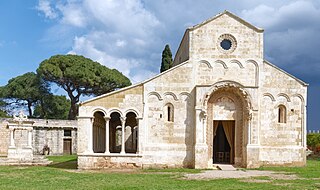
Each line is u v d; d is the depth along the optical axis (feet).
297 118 129.49
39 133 237.66
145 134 125.59
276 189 75.72
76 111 272.92
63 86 268.21
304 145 128.88
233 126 132.36
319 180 91.35
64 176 101.19
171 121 126.72
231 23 130.82
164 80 127.95
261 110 127.85
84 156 123.65
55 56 267.80
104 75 263.90
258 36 130.72
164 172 112.68
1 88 302.04
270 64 129.80
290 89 129.90
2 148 215.31
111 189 76.13
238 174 106.22
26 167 135.95
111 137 179.63
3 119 217.36
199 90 125.49
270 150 126.82
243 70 129.29
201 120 124.57
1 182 88.58
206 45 129.90
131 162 124.36
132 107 126.41
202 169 120.67
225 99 129.49
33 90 287.07
